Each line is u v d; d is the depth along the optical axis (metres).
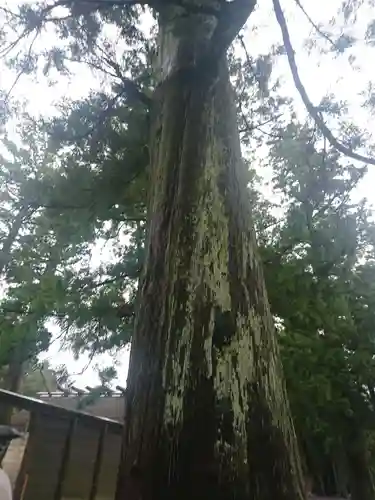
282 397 1.90
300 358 5.63
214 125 2.55
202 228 2.13
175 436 1.65
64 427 2.44
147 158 5.59
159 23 3.44
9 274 5.83
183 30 2.82
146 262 2.22
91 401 5.73
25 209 5.94
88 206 5.96
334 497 9.99
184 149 2.41
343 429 6.47
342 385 5.84
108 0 3.23
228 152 2.49
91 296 6.19
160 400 1.75
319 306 5.55
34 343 5.38
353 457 7.82
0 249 5.93
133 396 1.86
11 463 2.26
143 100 4.73
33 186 5.82
